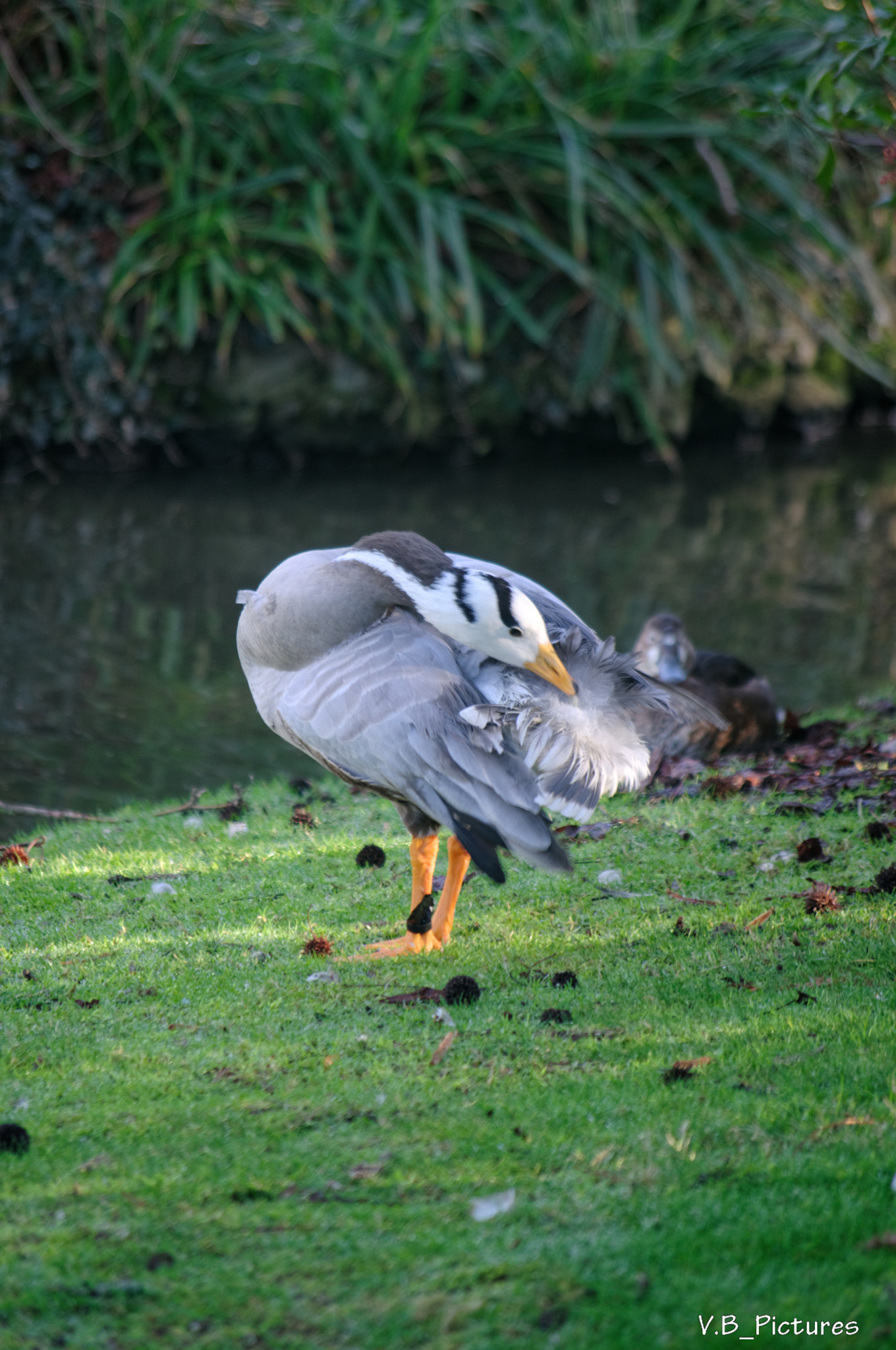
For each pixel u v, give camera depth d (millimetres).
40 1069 6270
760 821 10281
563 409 29062
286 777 13078
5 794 12758
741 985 7285
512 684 7648
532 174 28172
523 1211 5023
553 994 7223
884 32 10492
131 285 25906
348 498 25344
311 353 27266
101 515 23453
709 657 13422
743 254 28844
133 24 25453
